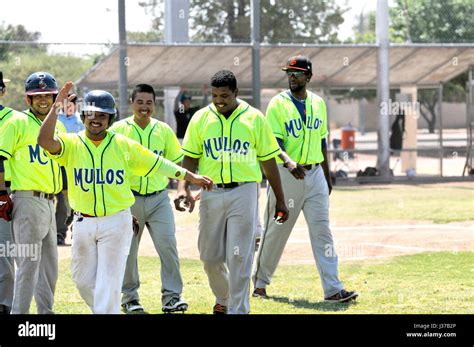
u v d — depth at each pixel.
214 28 35.53
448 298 14.72
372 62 39.22
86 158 11.26
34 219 12.59
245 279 12.81
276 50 36.53
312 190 15.20
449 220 25.19
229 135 12.77
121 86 33.31
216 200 12.83
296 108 15.20
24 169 12.52
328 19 37.69
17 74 34.34
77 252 11.48
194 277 17.16
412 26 39.75
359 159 55.09
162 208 14.61
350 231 23.23
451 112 87.69
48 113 11.83
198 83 37.66
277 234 15.20
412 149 41.22
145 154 11.56
